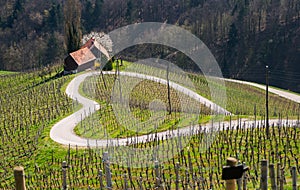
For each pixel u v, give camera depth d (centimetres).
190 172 2120
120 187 2059
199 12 11262
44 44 10112
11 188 2338
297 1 10100
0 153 2867
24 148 2922
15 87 5225
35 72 6094
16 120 3662
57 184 2255
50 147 2817
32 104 4184
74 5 6153
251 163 2253
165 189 1875
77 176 2309
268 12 10244
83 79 4903
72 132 3130
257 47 9331
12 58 9631
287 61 8831
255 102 5156
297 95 5862
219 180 2016
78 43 5941
